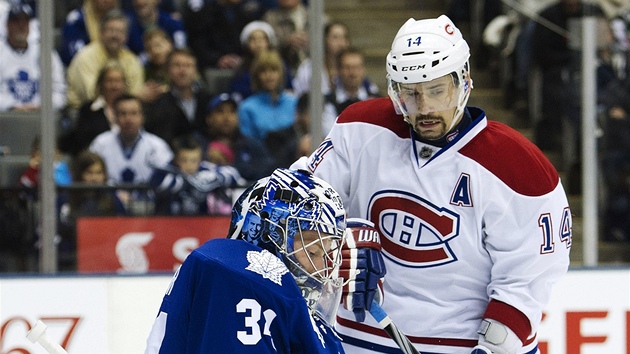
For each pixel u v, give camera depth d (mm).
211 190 10711
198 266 4047
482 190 5359
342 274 5250
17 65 10391
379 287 5504
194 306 4023
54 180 10469
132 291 9727
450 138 5371
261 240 4215
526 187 5340
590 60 10945
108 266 10586
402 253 5590
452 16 11219
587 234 10945
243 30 10695
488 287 5590
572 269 9719
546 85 11211
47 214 10453
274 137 10750
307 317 4027
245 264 4027
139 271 10641
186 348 4059
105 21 10516
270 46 10703
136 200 10625
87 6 10531
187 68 10664
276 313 3967
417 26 5297
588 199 10969
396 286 5676
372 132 5613
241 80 10742
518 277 5480
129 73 10594
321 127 10766
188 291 4051
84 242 10539
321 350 4059
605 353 9773
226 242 4172
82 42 10531
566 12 11133
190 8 10672
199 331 4008
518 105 11375
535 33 11203
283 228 4184
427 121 5277
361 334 5801
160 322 4133
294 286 4055
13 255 10422
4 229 10406
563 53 11133
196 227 10711
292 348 4047
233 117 10719
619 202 11008
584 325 9750
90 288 9625
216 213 10742
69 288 9586
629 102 10992
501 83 11414
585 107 10977
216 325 3945
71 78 10508
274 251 4219
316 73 10727
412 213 5496
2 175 10422
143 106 10594
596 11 11078
